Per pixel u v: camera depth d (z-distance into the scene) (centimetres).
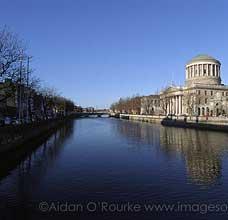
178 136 6912
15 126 4172
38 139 5766
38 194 2338
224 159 3766
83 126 11344
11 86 4047
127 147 5003
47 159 3828
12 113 8200
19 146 4147
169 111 19038
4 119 6512
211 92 17588
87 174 2978
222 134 7331
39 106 9300
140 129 9562
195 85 17512
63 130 9100
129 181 2702
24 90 6394
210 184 2592
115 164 3484
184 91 18288
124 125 12112
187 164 3462
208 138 6366
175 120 11806
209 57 19638
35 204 2125
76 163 3550
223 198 2225
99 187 2514
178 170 3142
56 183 2648
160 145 5247
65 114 16638
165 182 2661
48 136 6900
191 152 4369
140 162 3600
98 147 5009
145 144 5422
